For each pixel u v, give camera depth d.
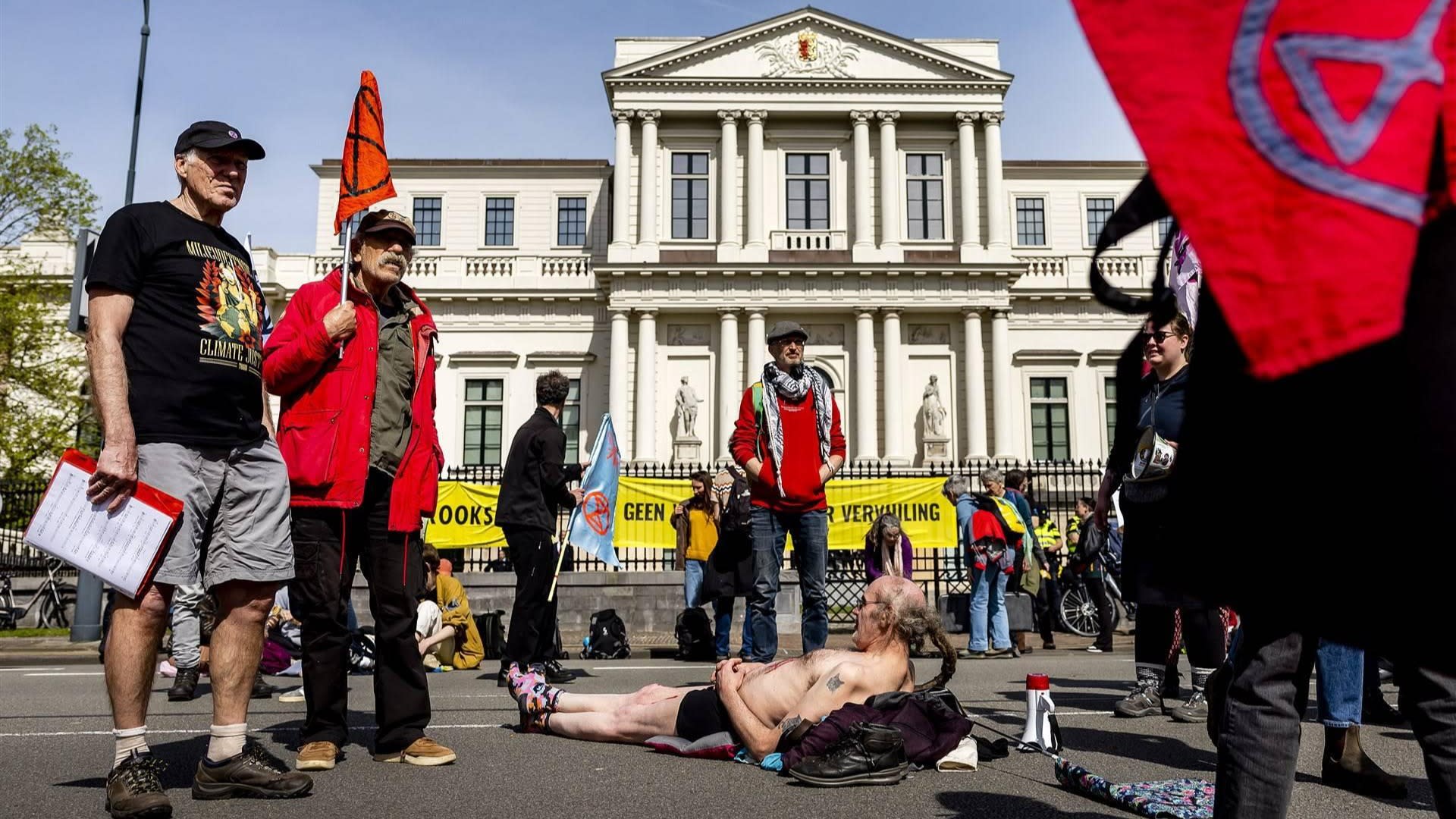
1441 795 2.52
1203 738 5.70
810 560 7.62
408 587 4.94
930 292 35.53
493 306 37.22
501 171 40.00
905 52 37.03
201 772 4.04
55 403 25.66
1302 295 1.48
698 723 5.07
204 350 4.07
